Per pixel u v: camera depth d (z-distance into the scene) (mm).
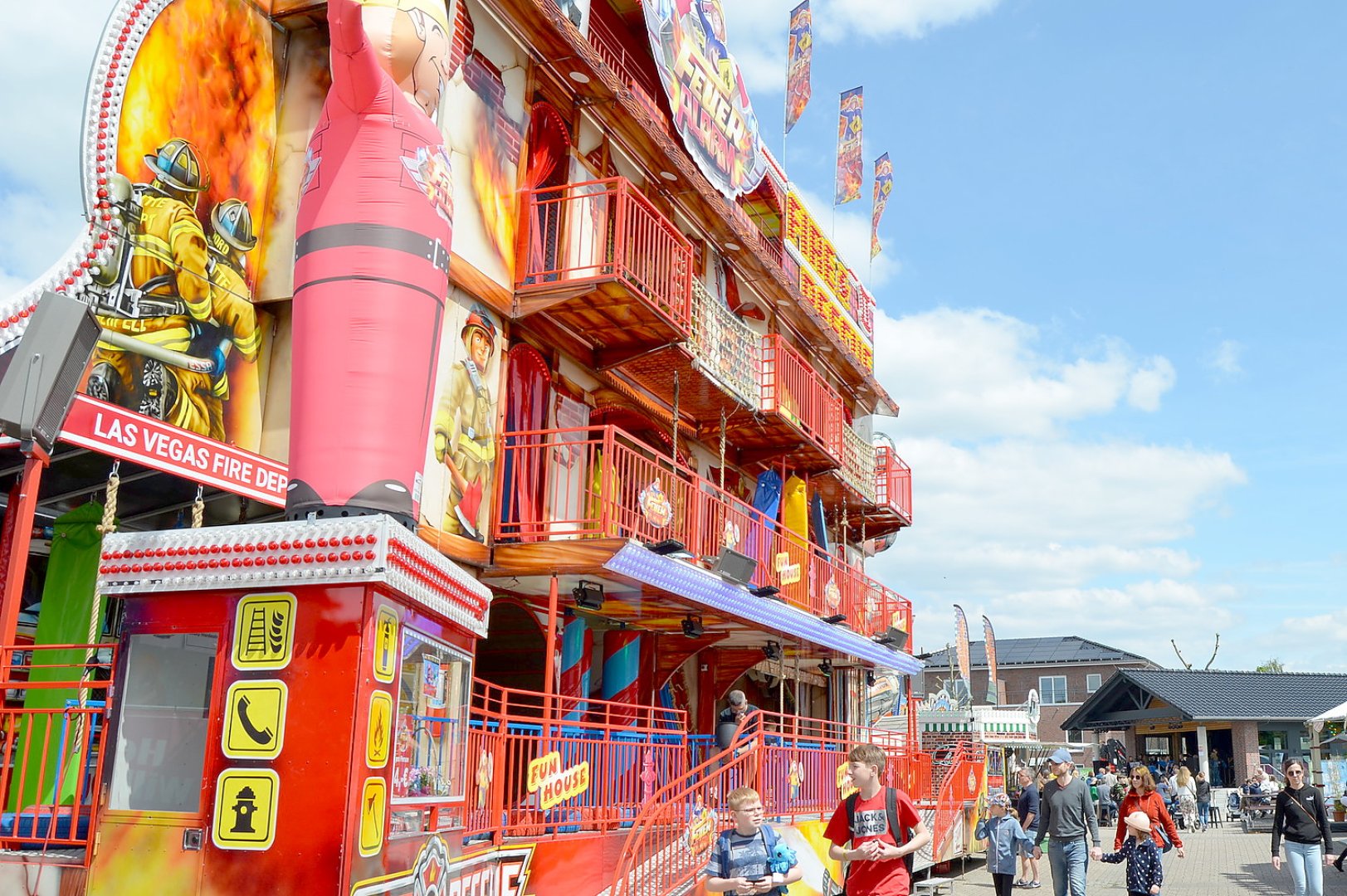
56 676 8883
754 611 14438
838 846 7305
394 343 7504
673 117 16250
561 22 12734
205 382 9477
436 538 10664
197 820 5781
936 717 36156
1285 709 42656
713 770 13289
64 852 6566
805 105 23453
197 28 9680
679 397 15727
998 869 14180
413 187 7758
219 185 9812
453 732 7371
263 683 5809
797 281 22500
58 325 6770
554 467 13273
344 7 7285
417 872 6500
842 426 20484
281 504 9438
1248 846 27156
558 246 12703
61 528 9469
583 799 10344
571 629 13773
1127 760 45125
